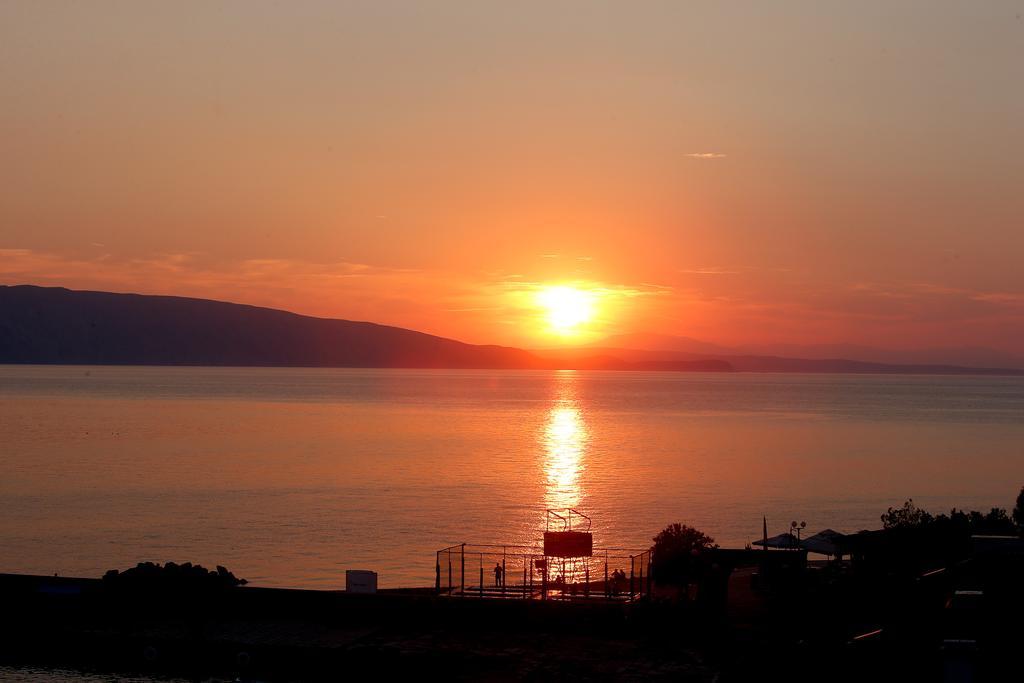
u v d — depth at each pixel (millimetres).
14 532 92688
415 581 73062
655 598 49031
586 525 100312
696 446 189250
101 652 46156
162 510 106688
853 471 151625
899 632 37781
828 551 60062
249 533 93500
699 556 55625
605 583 51375
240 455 163750
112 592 51406
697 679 38781
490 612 48000
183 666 45094
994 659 33969
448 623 48188
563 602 47625
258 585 70750
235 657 44562
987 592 37844
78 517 101500
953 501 121562
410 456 165375
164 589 51344
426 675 41656
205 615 50562
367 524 99125
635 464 157875
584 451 177750
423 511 108000
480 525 99312
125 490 121812
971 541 52844
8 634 47156
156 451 167875
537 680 39250
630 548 86438
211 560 80438
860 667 37250
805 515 109062
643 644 44188
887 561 56406
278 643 45125
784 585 52438
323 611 49688
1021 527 66625
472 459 162125
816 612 47406
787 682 37125
